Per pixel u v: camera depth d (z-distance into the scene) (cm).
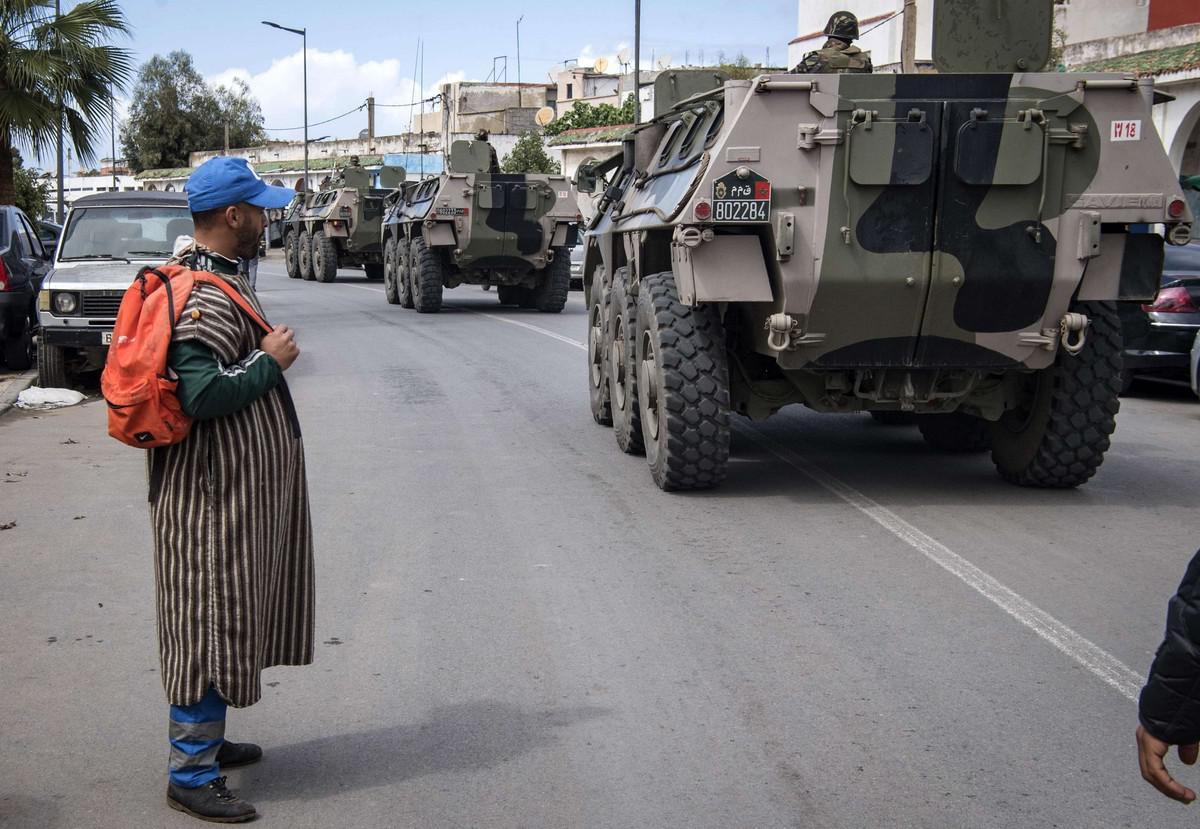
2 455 896
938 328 677
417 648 488
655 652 482
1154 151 655
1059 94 646
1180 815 354
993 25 688
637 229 789
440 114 6681
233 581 341
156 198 1346
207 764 354
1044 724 416
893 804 360
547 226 2081
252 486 342
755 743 401
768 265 668
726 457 730
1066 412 722
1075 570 592
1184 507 722
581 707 430
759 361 774
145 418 325
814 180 650
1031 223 655
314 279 3181
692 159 716
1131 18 2775
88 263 1248
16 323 1316
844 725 414
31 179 3080
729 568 594
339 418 1041
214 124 7488
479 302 2458
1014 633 504
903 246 655
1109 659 475
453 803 362
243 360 340
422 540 646
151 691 448
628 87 4678
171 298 328
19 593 562
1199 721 230
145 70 7444
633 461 854
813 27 3481
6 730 414
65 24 1828
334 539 650
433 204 2025
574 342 1634
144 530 676
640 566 598
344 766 386
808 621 518
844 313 670
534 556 616
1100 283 677
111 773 383
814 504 725
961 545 635
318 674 461
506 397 1156
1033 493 757
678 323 725
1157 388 1312
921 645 489
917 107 642
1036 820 351
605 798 364
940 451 894
